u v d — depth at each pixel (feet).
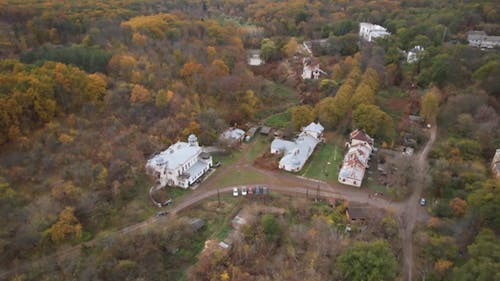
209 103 521.24
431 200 367.45
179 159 393.91
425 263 294.05
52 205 324.60
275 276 287.69
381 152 441.27
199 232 335.06
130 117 445.37
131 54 528.63
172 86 495.41
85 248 308.19
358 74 571.69
